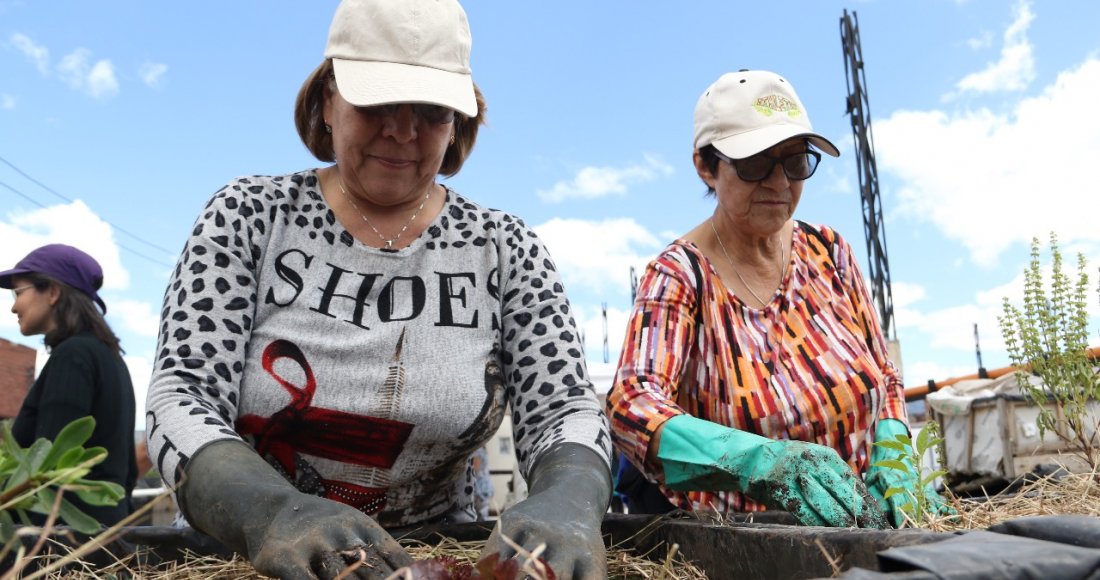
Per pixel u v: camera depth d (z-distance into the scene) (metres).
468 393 1.80
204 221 1.76
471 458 2.06
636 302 2.31
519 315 1.91
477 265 1.93
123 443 2.96
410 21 1.71
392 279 1.86
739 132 2.29
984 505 1.85
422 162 1.76
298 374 1.74
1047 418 2.48
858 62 12.20
